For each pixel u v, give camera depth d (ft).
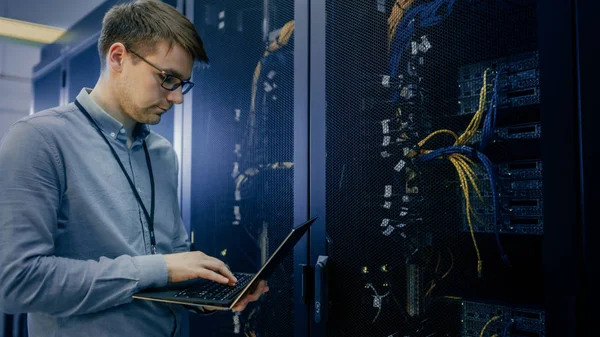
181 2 6.57
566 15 3.18
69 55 9.29
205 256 3.57
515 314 3.48
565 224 3.13
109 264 3.18
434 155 3.93
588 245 3.03
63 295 3.02
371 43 4.36
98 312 3.34
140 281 3.18
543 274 3.38
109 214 3.49
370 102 4.35
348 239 4.42
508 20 3.57
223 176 5.86
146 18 3.45
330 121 4.62
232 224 5.74
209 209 6.07
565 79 3.16
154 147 4.18
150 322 3.61
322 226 4.60
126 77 3.49
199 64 6.27
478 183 3.75
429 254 3.97
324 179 4.61
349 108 4.49
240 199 5.63
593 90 3.10
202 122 6.21
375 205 4.28
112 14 3.60
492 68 3.67
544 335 3.32
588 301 3.02
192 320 6.19
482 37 3.71
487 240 3.69
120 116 3.75
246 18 5.64
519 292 3.54
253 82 5.48
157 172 4.12
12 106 13.89
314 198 4.69
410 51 4.14
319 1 4.73
